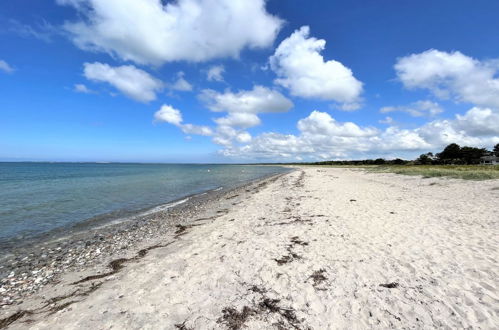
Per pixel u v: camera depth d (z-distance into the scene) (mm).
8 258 8578
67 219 14086
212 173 68625
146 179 42750
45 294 6004
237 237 9234
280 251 7543
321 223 10406
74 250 9266
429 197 15531
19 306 5504
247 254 7441
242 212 13883
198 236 9852
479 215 10414
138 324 4465
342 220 10695
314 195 18359
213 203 18312
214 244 8586
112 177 46906
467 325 4055
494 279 5324
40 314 5113
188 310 4836
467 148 92375
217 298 5207
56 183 33719
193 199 21078
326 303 4859
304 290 5352
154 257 7945
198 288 5629
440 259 6406
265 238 8859
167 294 5430
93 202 19406
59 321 4660
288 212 12938
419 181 24656
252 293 5336
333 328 4180
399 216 10914
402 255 6770
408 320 4250
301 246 7875
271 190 23734
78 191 25297
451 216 10516
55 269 7566
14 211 15836
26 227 12461
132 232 11438
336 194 18297
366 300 4867
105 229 12102
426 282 5375
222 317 4590
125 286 5898
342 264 6449
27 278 6988
